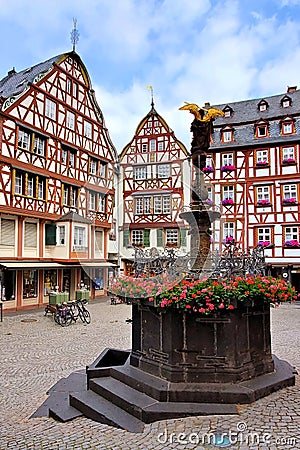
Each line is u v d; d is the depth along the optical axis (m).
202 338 4.88
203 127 5.57
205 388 4.64
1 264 16.55
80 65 22.16
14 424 4.81
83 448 3.89
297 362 7.80
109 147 24.39
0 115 17.02
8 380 7.01
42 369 7.79
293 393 4.83
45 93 19.52
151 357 5.27
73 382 6.30
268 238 24.12
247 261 5.64
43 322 14.64
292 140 23.91
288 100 26.19
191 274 5.02
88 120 22.69
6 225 17.70
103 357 6.28
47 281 20.12
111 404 4.84
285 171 24.08
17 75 22.81
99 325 13.93
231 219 24.64
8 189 17.39
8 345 10.33
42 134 19.20
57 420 4.81
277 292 5.05
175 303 4.79
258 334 5.23
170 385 4.76
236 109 28.05
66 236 19.33
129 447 3.80
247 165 24.86
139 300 5.20
